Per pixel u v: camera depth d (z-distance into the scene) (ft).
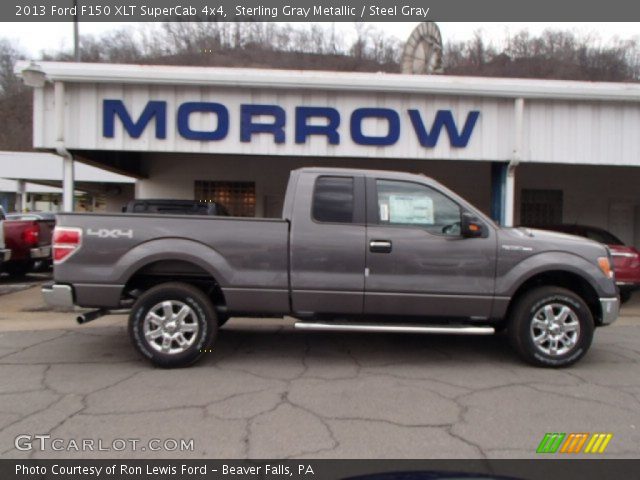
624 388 14.47
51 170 83.92
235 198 45.01
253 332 21.21
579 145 28.66
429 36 37.73
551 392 14.06
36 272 41.78
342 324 16.05
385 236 15.84
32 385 14.21
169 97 27.91
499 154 28.66
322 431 11.38
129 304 16.49
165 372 15.49
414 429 11.55
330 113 28.27
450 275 15.88
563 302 16.10
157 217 15.69
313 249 15.72
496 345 19.19
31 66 26.11
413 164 45.14
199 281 16.75
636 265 28.60
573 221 45.75
